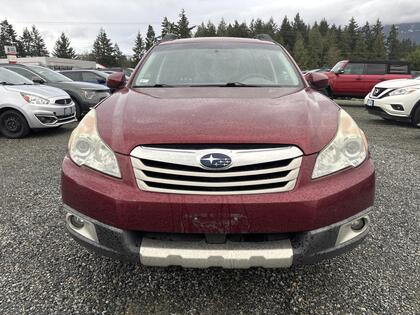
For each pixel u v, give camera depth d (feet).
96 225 6.41
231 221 5.94
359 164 6.74
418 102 26.76
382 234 9.66
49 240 9.21
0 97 22.72
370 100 30.12
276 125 6.56
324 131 6.73
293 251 6.15
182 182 6.05
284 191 6.11
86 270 7.95
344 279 7.71
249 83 9.64
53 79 30.66
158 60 10.75
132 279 7.68
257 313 6.70
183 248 6.09
